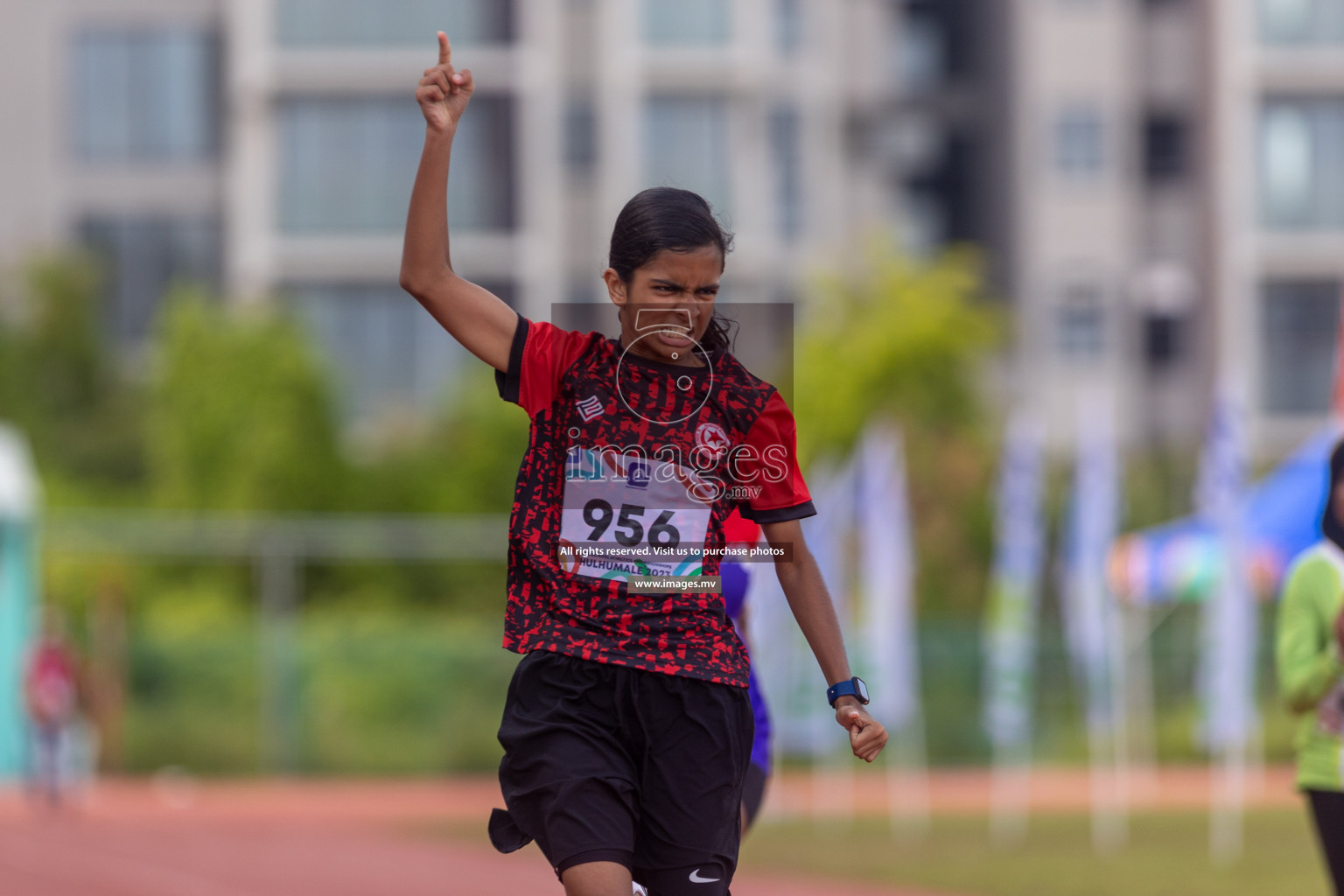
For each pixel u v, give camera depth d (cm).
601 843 945
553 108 9638
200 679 6706
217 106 10006
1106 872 3400
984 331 9025
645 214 984
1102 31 10681
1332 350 10012
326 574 7844
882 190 11094
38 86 9944
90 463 8912
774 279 10062
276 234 9538
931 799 5900
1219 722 3891
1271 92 10081
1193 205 10662
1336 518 1566
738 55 9838
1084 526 4447
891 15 11175
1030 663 6881
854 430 8644
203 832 4838
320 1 9588
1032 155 10631
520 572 998
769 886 3319
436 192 998
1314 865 3444
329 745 6712
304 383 8181
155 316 9931
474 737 6800
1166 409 10569
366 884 3547
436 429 8450
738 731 995
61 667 5669
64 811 5559
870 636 4581
